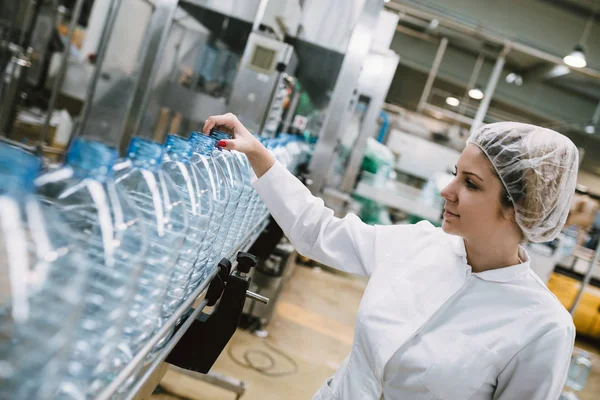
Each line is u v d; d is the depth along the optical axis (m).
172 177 0.87
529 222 0.96
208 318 0.89
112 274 0.66
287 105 3.29
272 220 1.80
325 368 3.18
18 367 0.49
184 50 3.27
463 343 0.97
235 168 1.27
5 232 0.44
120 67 3.03
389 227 1.26
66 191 0.54
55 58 2.60
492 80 8.13
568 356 0.94
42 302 0.54
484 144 0.95
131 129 3.17
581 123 8.46
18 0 2.41
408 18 8.12
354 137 5.62
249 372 2.79
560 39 7.20
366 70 5.47
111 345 0.61
